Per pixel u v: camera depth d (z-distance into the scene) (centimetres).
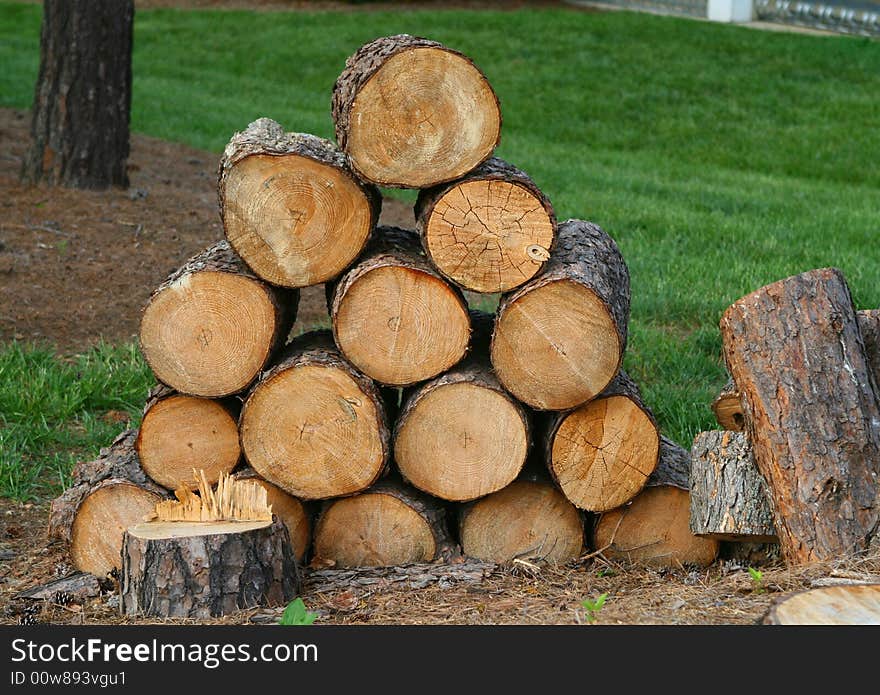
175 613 821
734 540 936
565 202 2517
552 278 880
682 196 2695
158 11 5944
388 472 983
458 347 912
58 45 2192
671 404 1298
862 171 3203
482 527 966
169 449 964
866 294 1650
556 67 4434
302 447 930
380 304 904
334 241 914
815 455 851
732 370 912
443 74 874
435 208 888
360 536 959
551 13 5428
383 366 917
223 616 823
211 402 957
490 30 5097
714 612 753
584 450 931
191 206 2264
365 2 6119
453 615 816
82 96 2209
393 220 2242
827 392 864
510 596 867
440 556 959
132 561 832
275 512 955
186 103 3781
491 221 889
